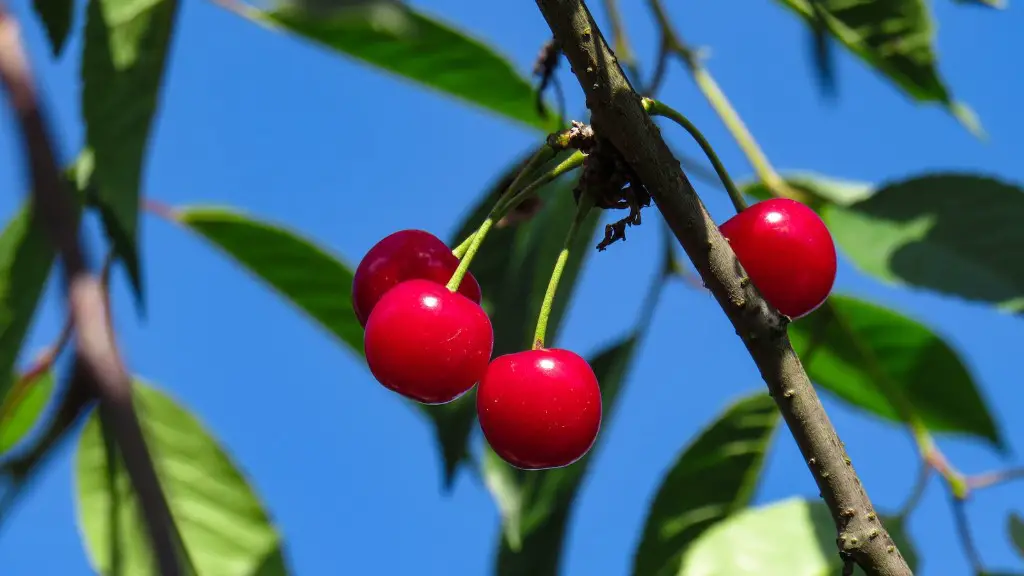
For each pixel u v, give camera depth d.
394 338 0.53
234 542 0.62
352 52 0.63
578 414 0.53
